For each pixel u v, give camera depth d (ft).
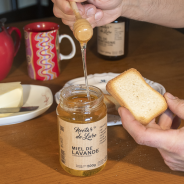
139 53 3.12
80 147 1.78
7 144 2.04
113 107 2.17
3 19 2.62
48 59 2.65
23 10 7.50
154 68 2.85
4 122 2.13
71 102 1.75
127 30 2.93
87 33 1.76
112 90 1.97
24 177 1.83
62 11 2.11
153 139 1.77
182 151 1.75
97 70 2.83
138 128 1.79
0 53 2.53
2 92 2.25
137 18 2.62
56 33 2.64
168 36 3.44
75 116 1.75
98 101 1.77
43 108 2.19
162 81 2.64
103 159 1.85
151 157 1.95
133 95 1.98
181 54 3.07
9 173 1.85
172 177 1.83
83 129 1.75
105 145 1.84
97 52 3.15
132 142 2.05
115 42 2.91
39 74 2.68
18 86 2.30
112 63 2.95
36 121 2.23
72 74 2.78
